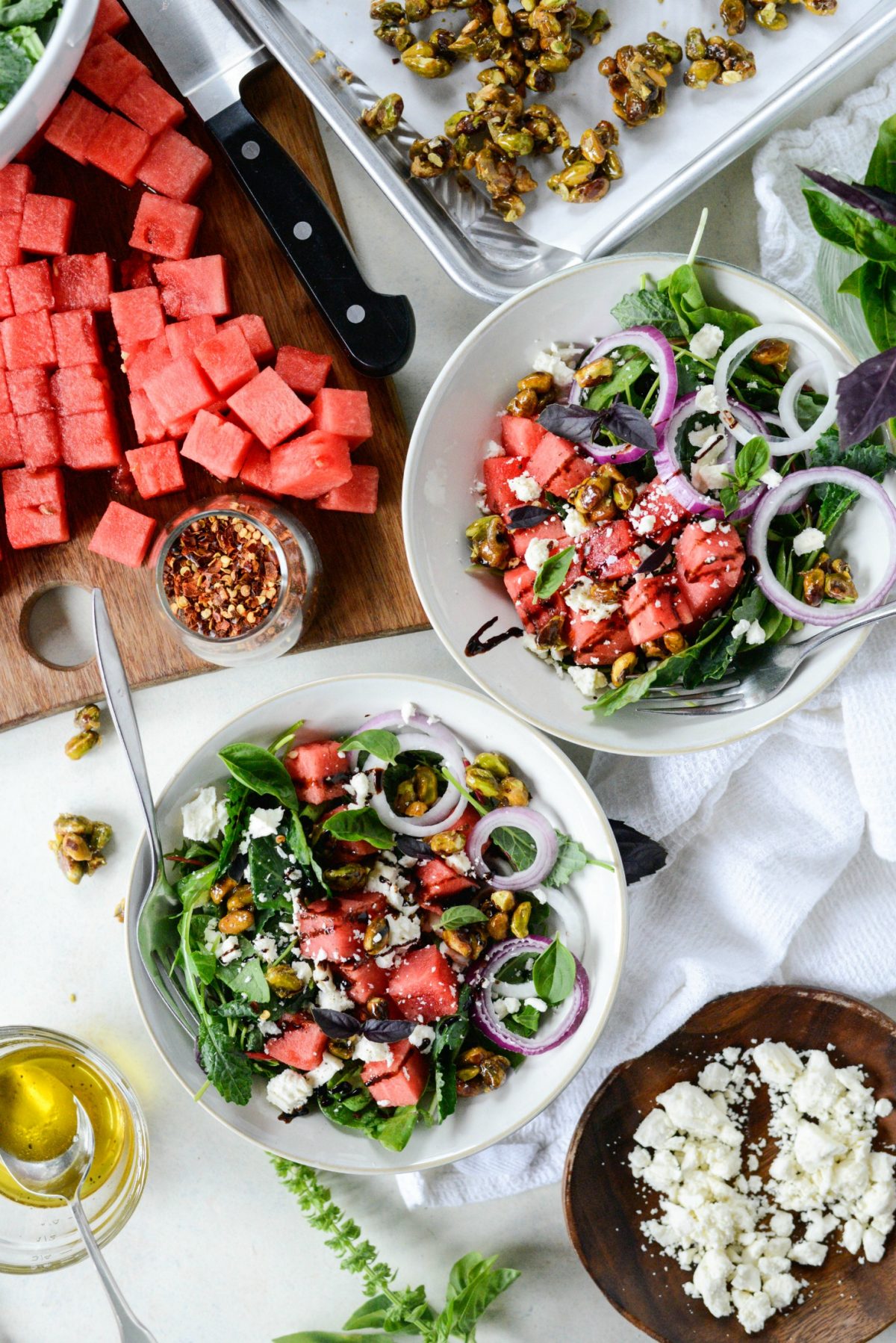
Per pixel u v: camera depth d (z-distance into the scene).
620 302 1.20
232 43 1.30
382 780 1.28
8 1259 1.45
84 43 1.19
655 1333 1.42
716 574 1.17
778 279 1.39
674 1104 1.41
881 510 1.17
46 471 1.34
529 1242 1.51
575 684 1.26
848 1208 1.45
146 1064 1.50
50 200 1.30
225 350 1.29
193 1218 1.50
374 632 1.38
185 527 1.27
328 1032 1.21
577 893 1.30
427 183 1.35
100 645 1.20
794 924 1.43
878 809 1.37
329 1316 1.52
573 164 1.30
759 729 1.20
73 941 1.48
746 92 1.30
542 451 1.21
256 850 1.23
